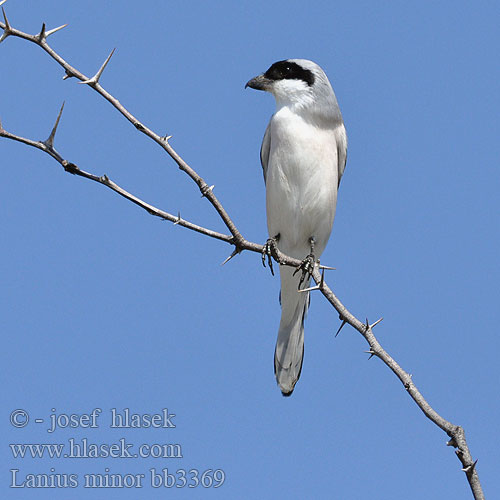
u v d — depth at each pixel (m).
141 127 6.50
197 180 6.61
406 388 6.21
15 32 6.11
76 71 6.31
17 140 6.14
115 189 6.32
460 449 5.67
